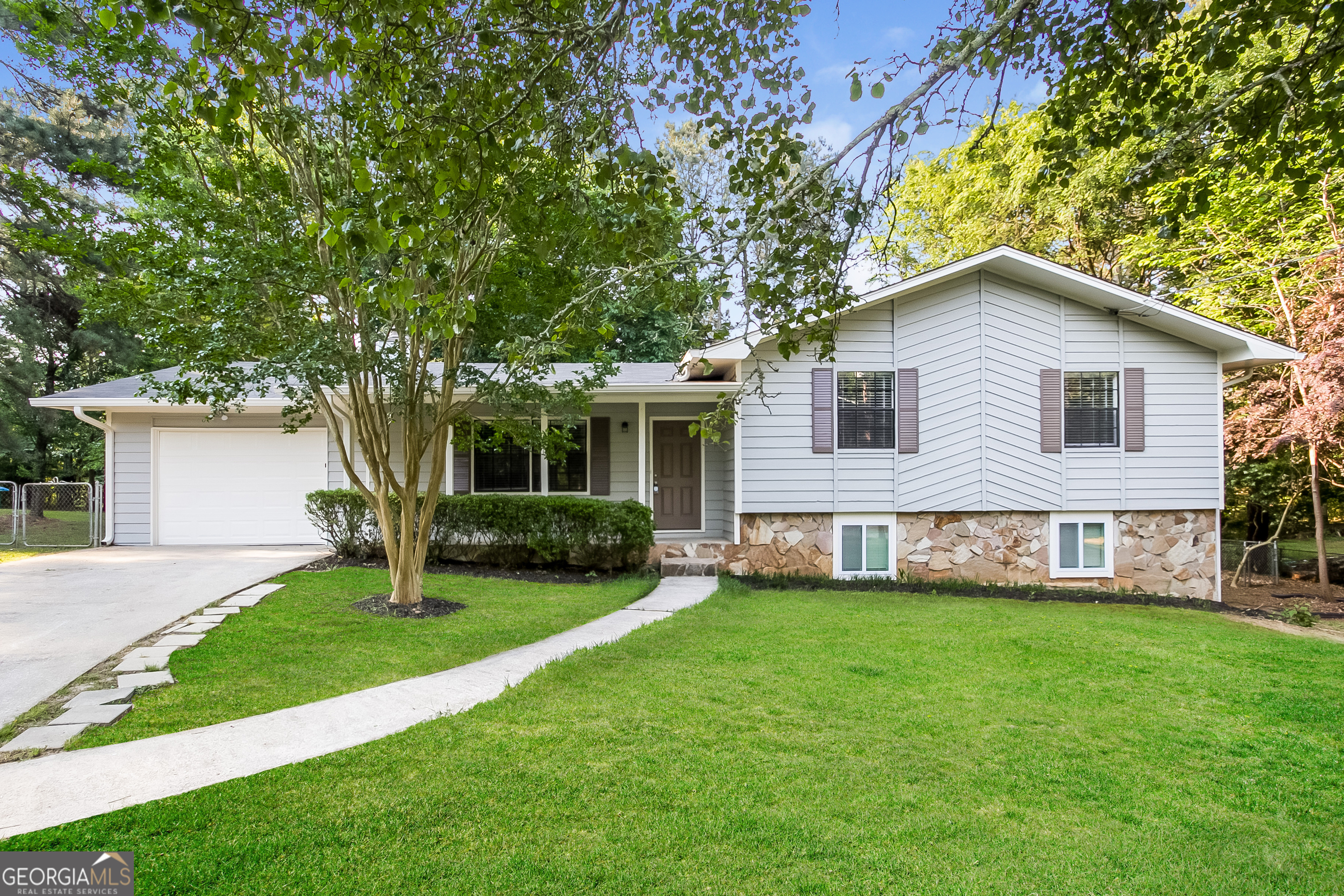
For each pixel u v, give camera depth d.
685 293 4.11
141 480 11.83
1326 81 3.78
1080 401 10.80
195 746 3.71
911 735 4.06
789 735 3.99
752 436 10.54
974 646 6.16
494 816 3.00
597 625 6.81
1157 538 10.79
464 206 3.43
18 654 5.25
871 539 10.70
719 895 2.47
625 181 3.37
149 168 6.22
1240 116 3.82
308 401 7.56
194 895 2.41
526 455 12.12
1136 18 3.56
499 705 4.38
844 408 10.65
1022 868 2.71
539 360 5.41
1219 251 12.09
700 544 10.61
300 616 6.66
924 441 10.62
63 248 5.85
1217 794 3.42
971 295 10.69
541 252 3.81
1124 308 10.48
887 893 2.52
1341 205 10.90
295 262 5.90
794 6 3.43
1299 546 15.68
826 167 3.50
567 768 3.49
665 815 3.04
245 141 6.82
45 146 14.68
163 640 5.68
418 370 7.68
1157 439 10.77
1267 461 12.33
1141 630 7.04
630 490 12.29
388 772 3.40
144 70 5.84
